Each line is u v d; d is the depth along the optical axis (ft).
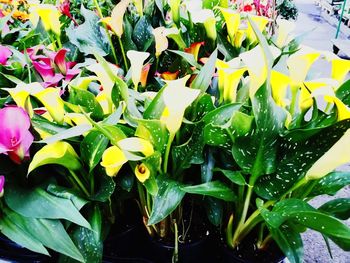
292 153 2.18
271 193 2.31
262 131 2.09
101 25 4.37
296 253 2.30
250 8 5.39
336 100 1.94
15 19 5.99
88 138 2.40
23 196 2.42
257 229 2.94
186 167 2.51
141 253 3.12
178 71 3.47
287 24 3.24
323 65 11.51
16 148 2.24
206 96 2.51
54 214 2.30
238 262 2.76
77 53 4.35
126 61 4.15
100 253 2.52
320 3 31.04
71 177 2.66
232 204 2.85
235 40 3.85
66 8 4.84
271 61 1.94
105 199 2.51
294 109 2.51
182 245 2.84
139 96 2.74
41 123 2.39
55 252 2.95
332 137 2.02
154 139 2.31
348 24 22.07
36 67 3.20
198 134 2.47
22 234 2.25
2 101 3.04
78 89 2.63
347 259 4.68
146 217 2.90
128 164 2.70
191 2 3.75
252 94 2.23
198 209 3.21
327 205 2.52
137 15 4.51
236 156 2.25
